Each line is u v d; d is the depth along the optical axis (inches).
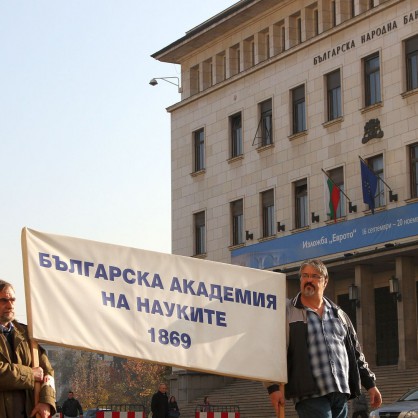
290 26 1987.0
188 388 1989.4
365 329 1695.4
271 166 1996.8
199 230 2203.5
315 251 1843.0
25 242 303.4
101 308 311.7
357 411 1266.0
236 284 337.7
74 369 5693.9
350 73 1823.3
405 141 1702.8
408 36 1712.6
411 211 1663.4
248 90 2070.6
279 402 338.3
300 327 339.3
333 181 1829.5
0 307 307.0
